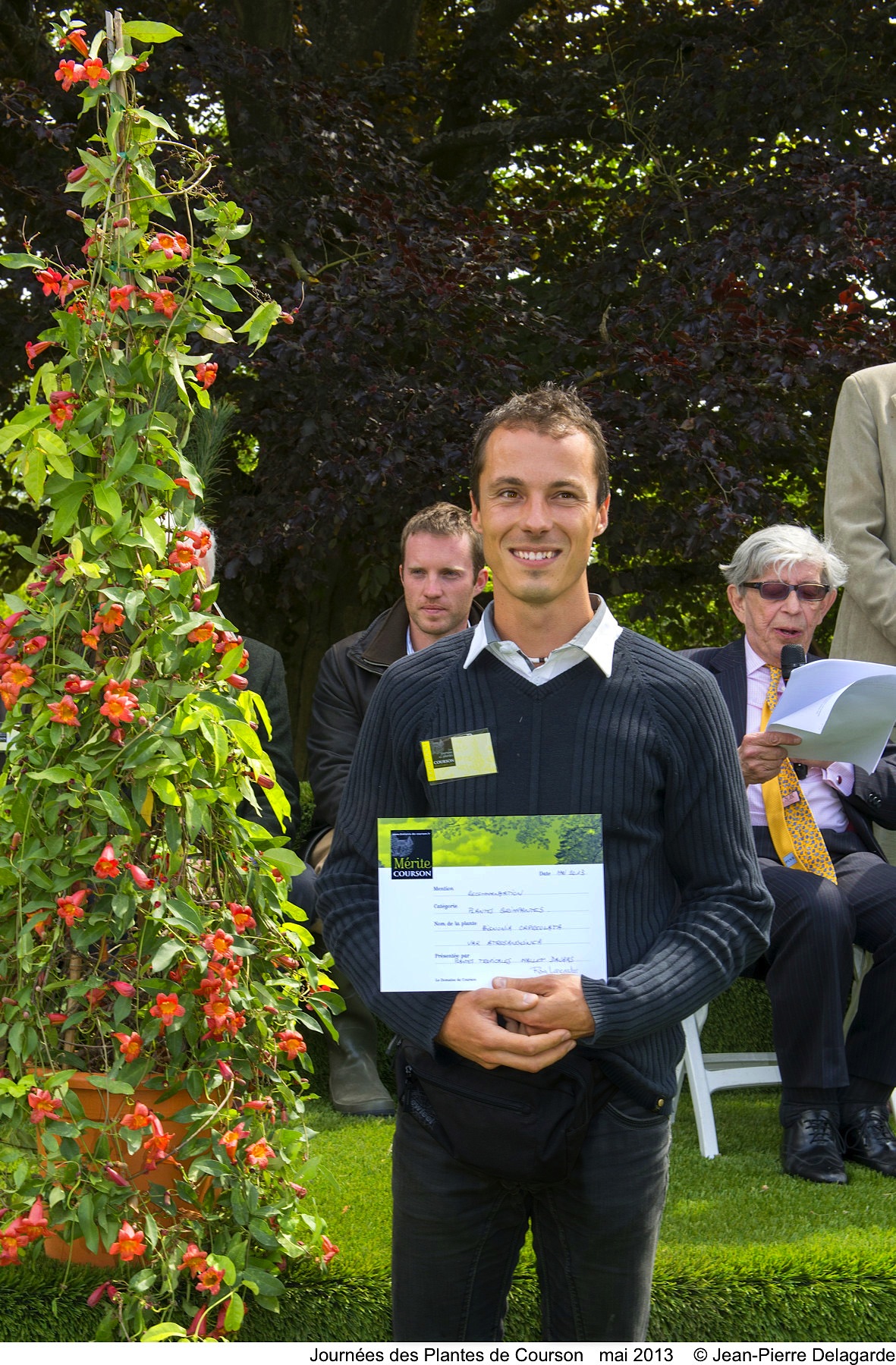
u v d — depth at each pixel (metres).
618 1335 1.70
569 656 1.69
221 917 2.31
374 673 3.97
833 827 3.46
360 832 1.76
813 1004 3.11
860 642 3.64
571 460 1.64
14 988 2.27
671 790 1.68
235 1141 2.18
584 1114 1.61
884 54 8.45
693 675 1.70
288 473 7.43
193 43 7.71
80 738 2.23
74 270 2.40
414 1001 1.62
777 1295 2.31
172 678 2.27
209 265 2.32
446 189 9.07
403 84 8.95
